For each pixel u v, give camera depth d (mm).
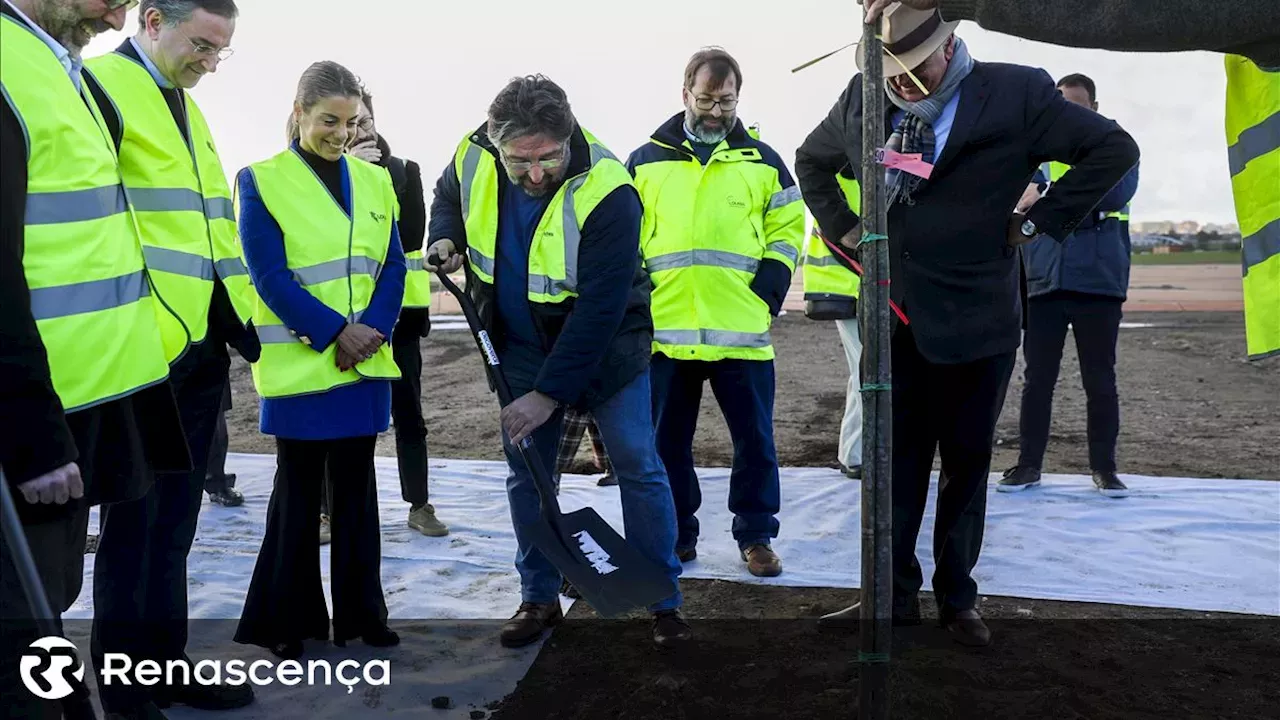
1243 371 8664
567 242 3137
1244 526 4535
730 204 4082
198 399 2871
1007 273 3270
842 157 3500
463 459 6180
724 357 4008
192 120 2891
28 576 1712
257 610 3232
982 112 3137
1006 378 3328
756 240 4137
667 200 4129
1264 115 2410
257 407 7977
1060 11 2064
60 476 1932
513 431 3109
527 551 3424
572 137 3184
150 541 2830
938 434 3414
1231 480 5273
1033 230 3164
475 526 4668
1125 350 9680
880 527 2465
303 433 3139
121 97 2641
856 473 5359
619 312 3096
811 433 6613
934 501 4965
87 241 2146
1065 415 7211
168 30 2740
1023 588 3842
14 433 1857
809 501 4996
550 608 3479
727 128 4160
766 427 4109
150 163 2684
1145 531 4508
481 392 8391
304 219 3229
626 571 3141
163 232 2695
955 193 3193
